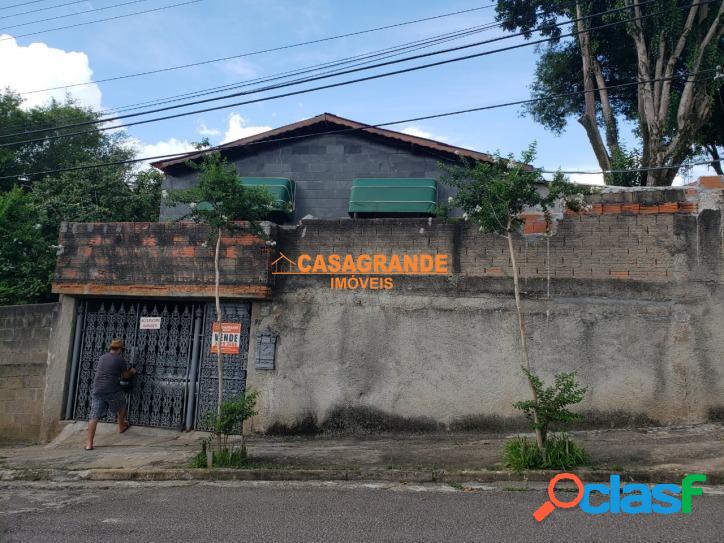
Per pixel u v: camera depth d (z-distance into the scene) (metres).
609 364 8.23
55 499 6.22
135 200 16.94
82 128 25.20
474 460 6.94
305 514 5.29
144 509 5.65
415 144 13.77
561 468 6.31
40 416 9.93
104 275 9.69
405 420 8.62
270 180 13.73
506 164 7.09
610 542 4.37
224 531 4.86
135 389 9.60
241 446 7.45
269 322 9.19
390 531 4.74
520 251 8.67
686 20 14.02
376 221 9.14
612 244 8.45
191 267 9.32
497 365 8.49
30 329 10.25
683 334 8.14
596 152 15.62
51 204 15.69
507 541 4.44
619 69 18.08
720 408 7.97
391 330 8.87
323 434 8.78
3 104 23.20
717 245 8.24
